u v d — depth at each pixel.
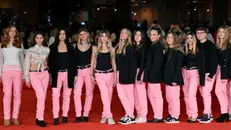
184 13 34.31
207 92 7.10
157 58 6.99
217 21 31.31
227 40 7.12
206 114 7.10
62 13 31.88
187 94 7.27
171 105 7.16
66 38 7.12
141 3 41.81
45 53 6.84
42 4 30.56
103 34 7.02
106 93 7.04
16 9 28.25
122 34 7.02
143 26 19.02
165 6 27.75
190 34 7.04
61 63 6.94
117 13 26.72
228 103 7.45
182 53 7.04
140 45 7.19
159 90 7.11
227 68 7.09
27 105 8.90
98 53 7.04
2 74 6.95
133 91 7.21
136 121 7.12
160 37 7.14
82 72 7.12
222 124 6.95
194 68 7.06
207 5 41.69
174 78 7.00
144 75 7.06
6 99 6.95
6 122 6.93
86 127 6.77
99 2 39.19
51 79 7.00
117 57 7.07
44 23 26.69
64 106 7.13
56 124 6.97
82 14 43.84
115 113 8.11
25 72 6.75
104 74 7.02
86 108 7.27
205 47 7.07
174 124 6.97
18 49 6.96
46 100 9.43
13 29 6.91
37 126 6.86
